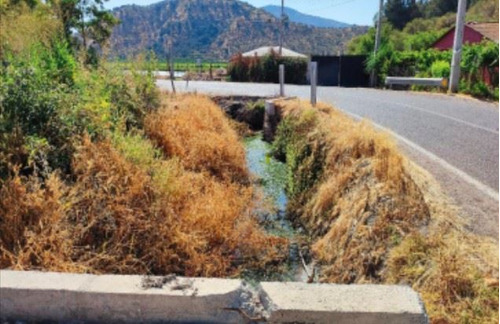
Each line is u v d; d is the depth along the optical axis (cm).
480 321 257
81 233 394
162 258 415
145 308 216
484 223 368
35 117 469
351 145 547
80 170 452
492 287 277
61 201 405
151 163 525
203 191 589
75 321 220
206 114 892
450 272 290
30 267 346
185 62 4262
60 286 219
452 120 846
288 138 815
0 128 438
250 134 1115
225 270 450
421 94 1346
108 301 216
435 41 2562
